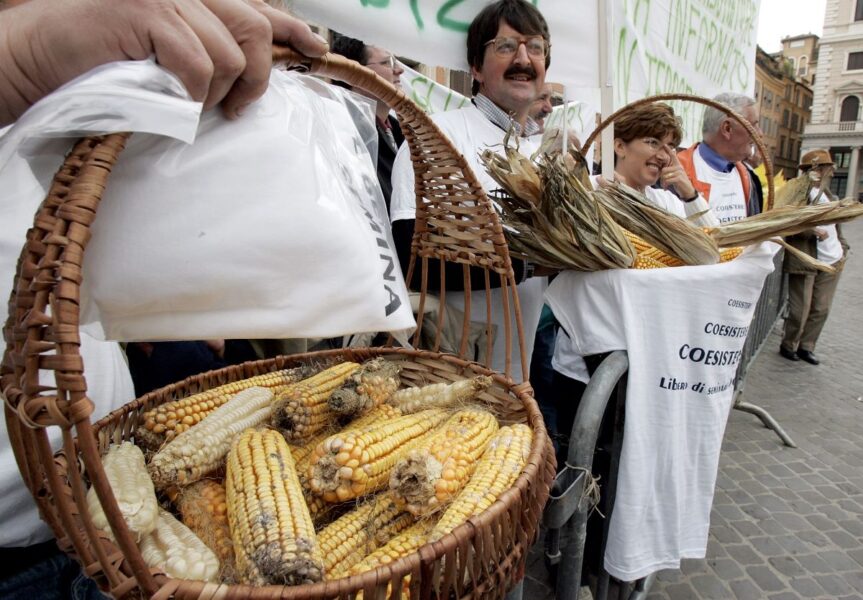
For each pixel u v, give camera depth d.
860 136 54.44
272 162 0.84
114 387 1.35
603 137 2.38
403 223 2.05
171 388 1.40
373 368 1.47
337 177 0.98
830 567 2.79
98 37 0.68
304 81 1.26
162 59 0.70
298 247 0.83
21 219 1.04
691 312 1.65
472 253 1.45
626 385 1.69
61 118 0.65
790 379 5.50
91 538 0.69
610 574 1.90
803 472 3.70
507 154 1.80
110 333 0.83
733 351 1.71
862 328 7.71
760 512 3.24
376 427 1.28
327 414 1.40
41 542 1.16
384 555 1.04
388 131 3.04
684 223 1.79
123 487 1.00
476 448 1.27
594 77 2.43
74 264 0.63
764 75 48.00
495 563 0.92
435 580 0.84
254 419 1.33
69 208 0.64
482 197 1.33
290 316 0.85
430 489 1.11
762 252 1.73
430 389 1.51
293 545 0.91
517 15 2.21
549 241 1.75
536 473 1.05
